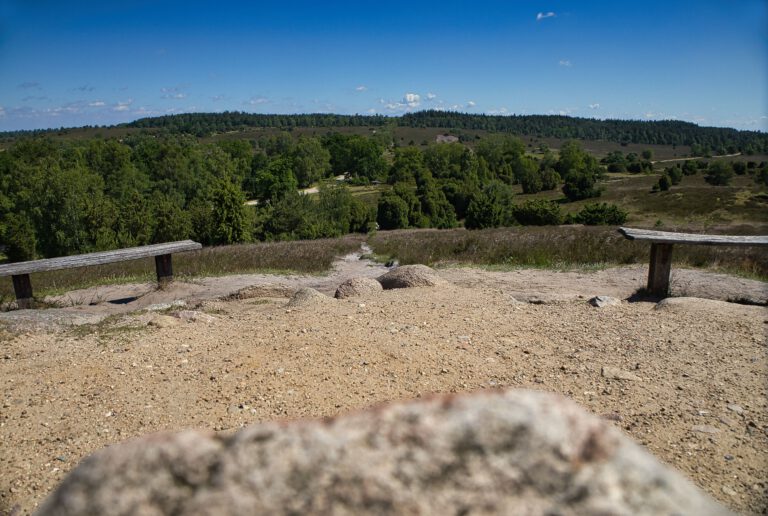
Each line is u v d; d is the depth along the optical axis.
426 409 1.38
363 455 1.30
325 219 42.09
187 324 6.55
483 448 1.29
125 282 12.59
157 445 1.37
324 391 4.38
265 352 5.25
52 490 3.33
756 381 4.46
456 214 60.41
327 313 6.59
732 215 42.19
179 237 37.62
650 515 1.17
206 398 4.35
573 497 1.21
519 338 5.66
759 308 6.44
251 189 78.00
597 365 4.90
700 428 3.71
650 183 64.62
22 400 4.50
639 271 10.82
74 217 39.50
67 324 6.73
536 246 13.65
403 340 5.49
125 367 5.12
